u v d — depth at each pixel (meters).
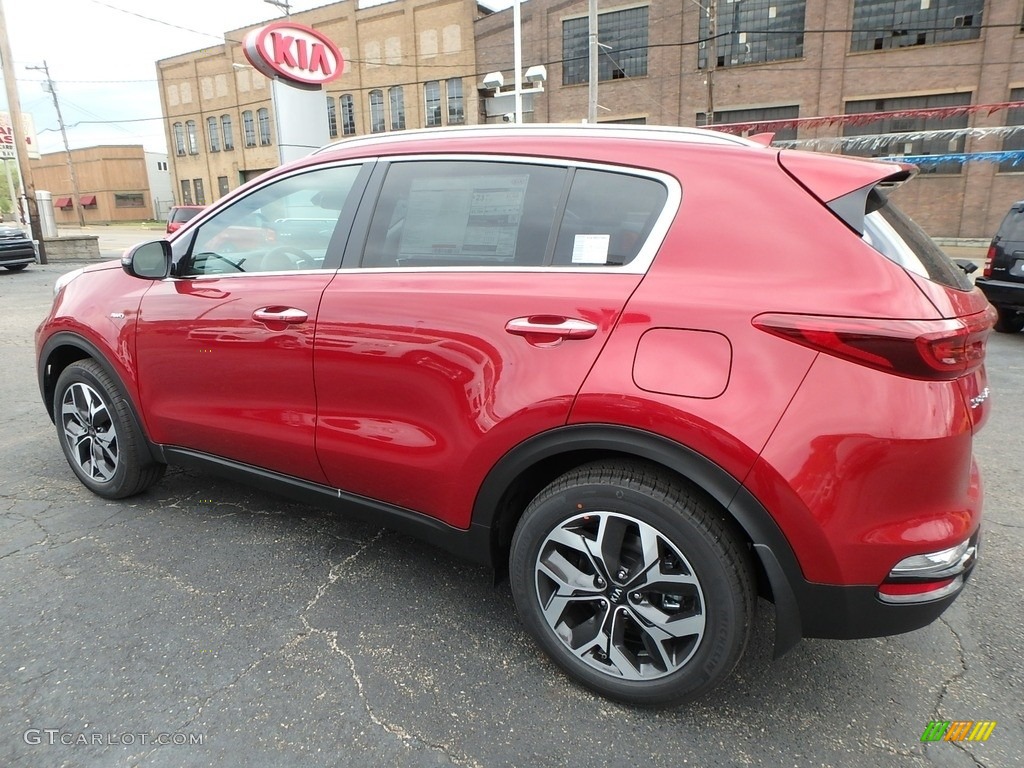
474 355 2.17
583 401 1.95
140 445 3.30
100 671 2.22
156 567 2.87
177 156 49.81
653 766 1.89
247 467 2.93
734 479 1.79
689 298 1.88
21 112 19.44
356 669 2.26
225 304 2.79
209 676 2.21
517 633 2.47
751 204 1.93
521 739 1.98
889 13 24.55
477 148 2.39
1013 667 2.33
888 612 1.81
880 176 1.87
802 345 1.75
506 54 32.28
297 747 1.93
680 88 28.36
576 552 2.13
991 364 7.13
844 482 1.72
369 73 36.66
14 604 2.58
